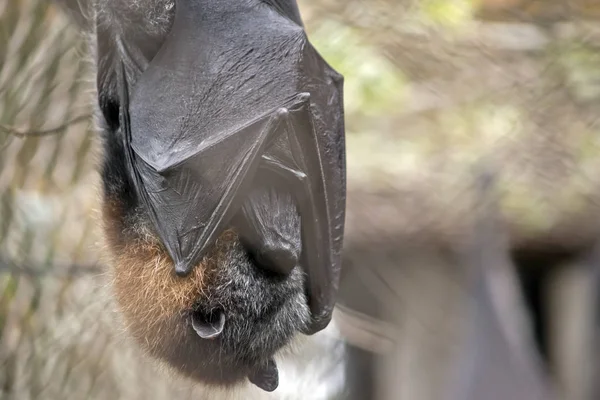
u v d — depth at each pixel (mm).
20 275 2162
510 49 2658
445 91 2707
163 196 1999
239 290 1993
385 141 2828
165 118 2012
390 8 2533
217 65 2020
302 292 2027
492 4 2578
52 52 2148
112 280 2033
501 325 2674
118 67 2027
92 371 2150
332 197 2051
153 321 2004
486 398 2615
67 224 2160
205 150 1994
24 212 2162
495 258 2748
